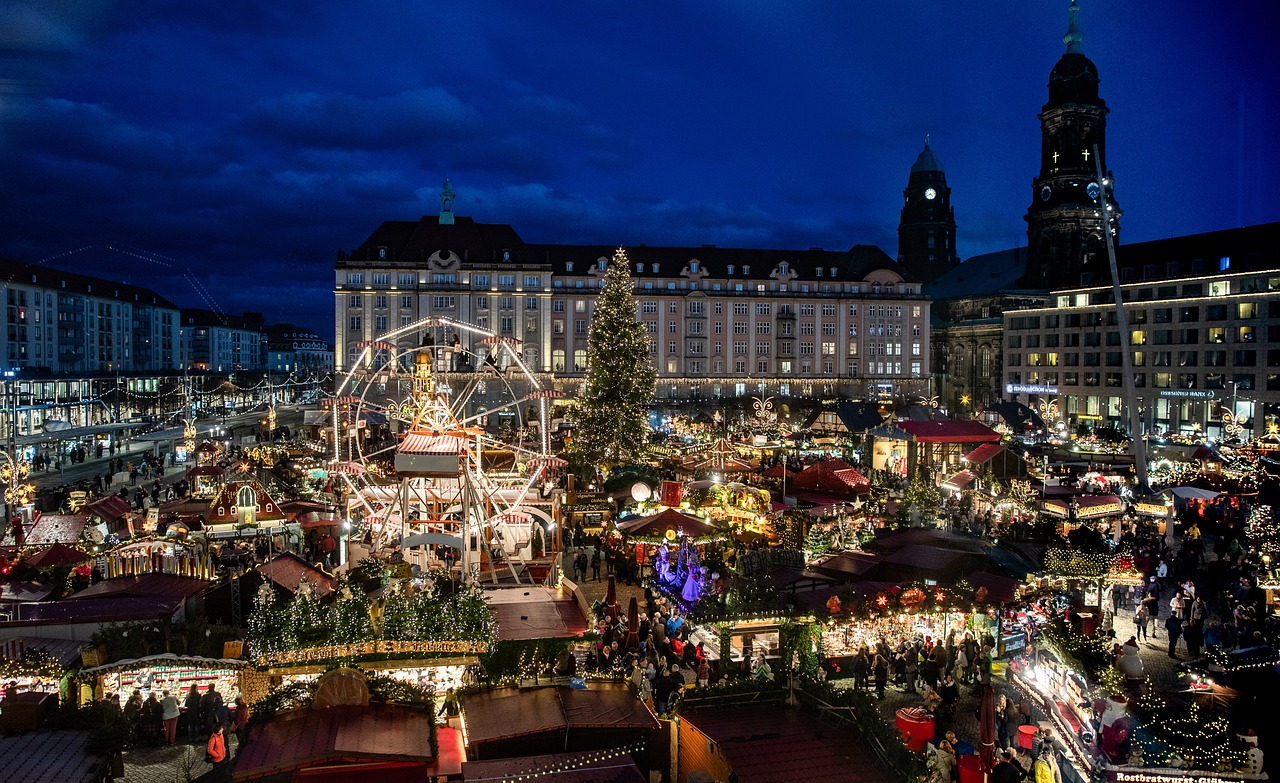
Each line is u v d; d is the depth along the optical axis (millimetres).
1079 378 116562
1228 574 36062
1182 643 28453
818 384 140375
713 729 16609
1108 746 16969
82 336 134375
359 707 16078
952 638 25062
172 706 19594
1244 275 96438
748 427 76500
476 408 121438
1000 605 26375
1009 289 142375
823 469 43469
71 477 66000
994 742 17109
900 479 51281
